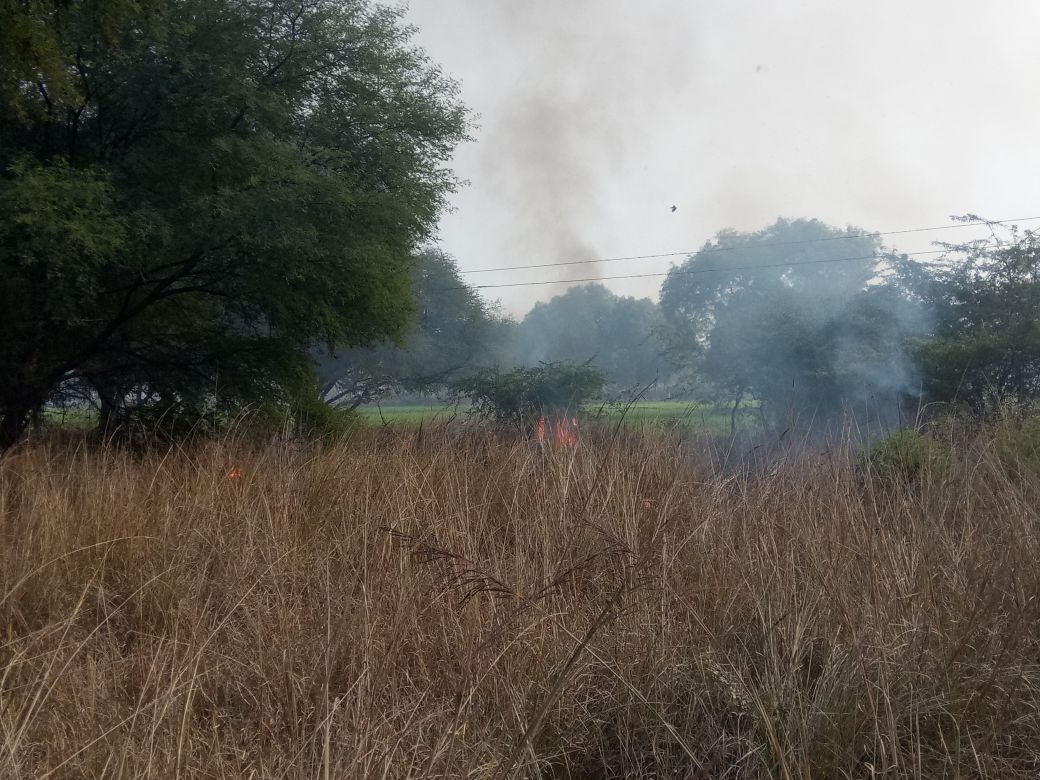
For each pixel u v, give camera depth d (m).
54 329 13.72
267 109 14.81
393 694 3.38
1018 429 6.54
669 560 4.45
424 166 17.86
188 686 3.26
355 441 8.06
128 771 2.74
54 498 6.07
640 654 3.79
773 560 4.34
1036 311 17.34
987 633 3.57
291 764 2.78
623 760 3.30
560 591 4.18
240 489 6.45
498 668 3.58
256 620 4.01
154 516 5.85
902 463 5.37
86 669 3.60
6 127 13.95
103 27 12.48
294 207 13.77
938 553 4.36
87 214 12.40
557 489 5.32
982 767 2.92
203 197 13.45
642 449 5.89
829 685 3.38
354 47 16.45
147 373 15.55
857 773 3.05
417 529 5.00
